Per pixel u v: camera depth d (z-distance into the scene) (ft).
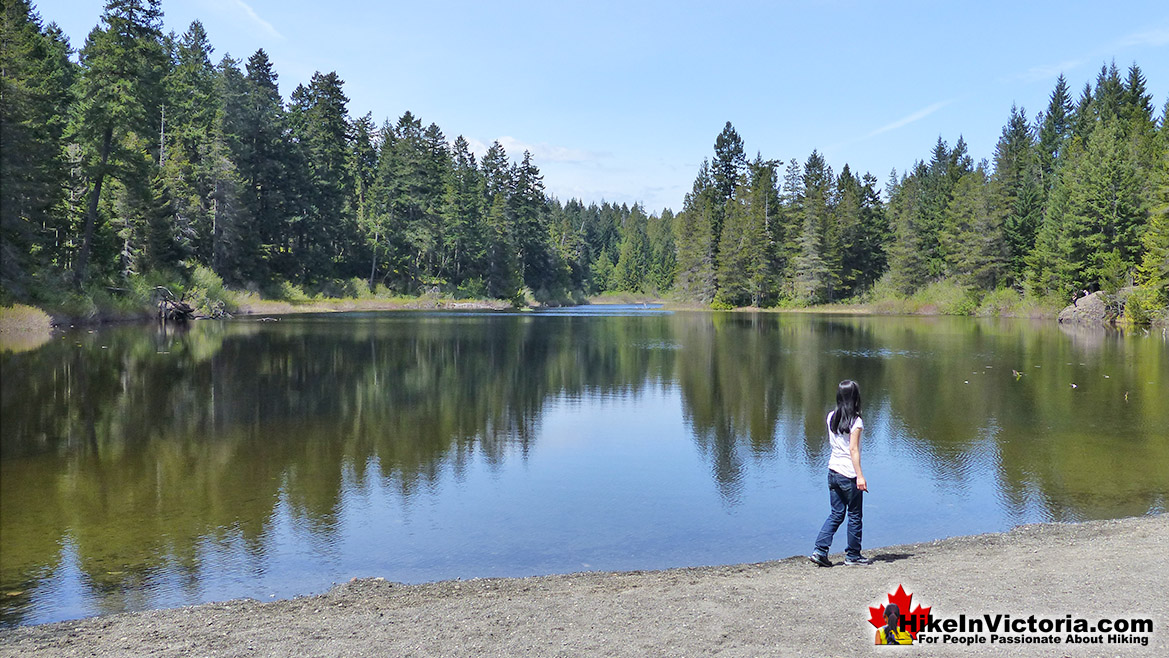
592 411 59.62
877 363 92.89
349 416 56.34
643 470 40.91
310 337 127.75
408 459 43.14
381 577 24.81
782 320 212.84
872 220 323.98
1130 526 27.81
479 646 15.69
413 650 15.62
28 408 57.67
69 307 134.41
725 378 79.46
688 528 30.78
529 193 379.96
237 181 226.38
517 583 23.30
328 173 289.53
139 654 16.51
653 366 90.84
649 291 510.99
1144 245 183.83
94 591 23.67
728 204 313.73
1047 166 302.86
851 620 16.49
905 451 44.83
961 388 70.59
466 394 67.77
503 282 334.03
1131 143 216.54
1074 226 197.26
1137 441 47.42
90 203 149.07
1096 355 101.14
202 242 221.46
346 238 295.48
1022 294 241.35
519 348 113.50
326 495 35.60
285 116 285.64
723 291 303.27
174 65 250.37
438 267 333.21
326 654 15.66
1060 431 50.60
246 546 28.30
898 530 30.25
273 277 252.83
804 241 292.40
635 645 15.26
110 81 148.46
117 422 52.90
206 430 50.52
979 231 252.62
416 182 318.24
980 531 29.99
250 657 15.80
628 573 24.36
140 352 96.99
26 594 23.34
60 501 34.14
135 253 176.24
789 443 47.88
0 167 124.06
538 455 44.47
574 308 342.64
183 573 25.38
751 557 27.20
